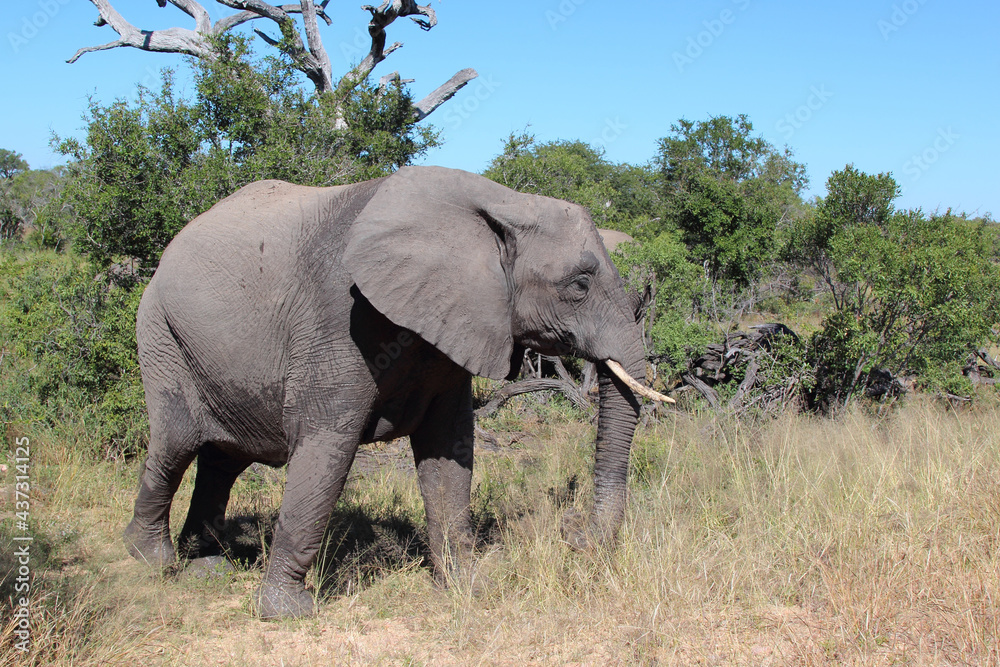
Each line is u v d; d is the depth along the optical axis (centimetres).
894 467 652
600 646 421
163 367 522
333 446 464
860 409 903
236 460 577
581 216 475
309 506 466
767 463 661
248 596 514
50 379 852
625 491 485
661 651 407
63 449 771
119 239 902
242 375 486
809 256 1140
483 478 756
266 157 908
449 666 406
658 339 1008
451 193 461
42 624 403
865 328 965
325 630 460
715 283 1288
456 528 517
